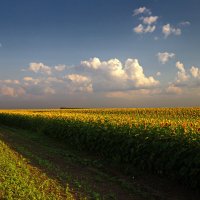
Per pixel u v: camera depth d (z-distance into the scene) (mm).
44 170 15922
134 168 16609
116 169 17141
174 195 12930
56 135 29031
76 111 56062
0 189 11758
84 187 13336
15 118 45938
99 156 20703
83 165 18109
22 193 11250
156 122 18984
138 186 14062
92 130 21938
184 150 13281
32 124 38688
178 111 42688
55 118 32594
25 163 17203
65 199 11492
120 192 13148
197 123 17594
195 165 12734
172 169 13805
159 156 14773
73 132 25172
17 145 24828
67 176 14906
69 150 23562
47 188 12641
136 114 40719
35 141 28516
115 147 18422
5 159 17234
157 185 14148
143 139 16156
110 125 20453
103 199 11898
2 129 40844
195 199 12469
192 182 12633
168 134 15102
